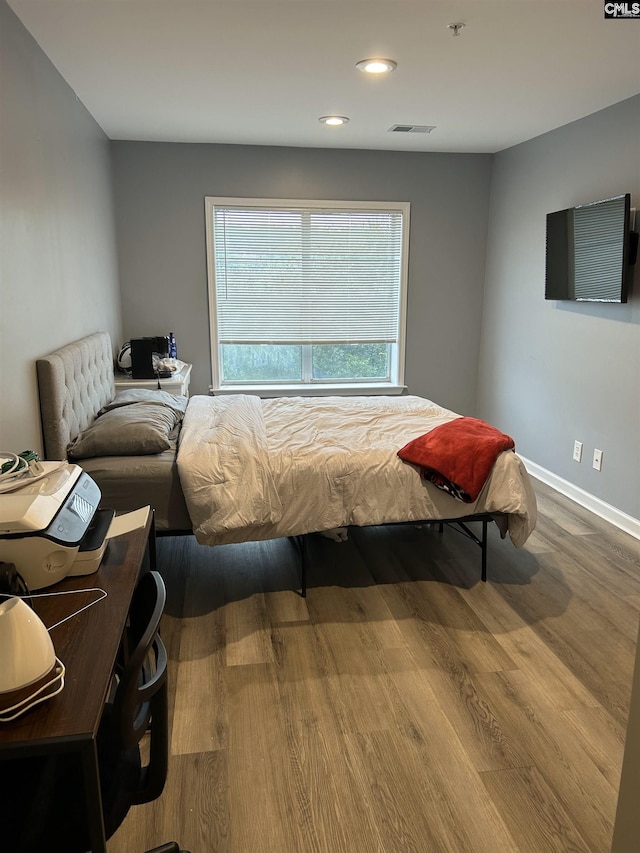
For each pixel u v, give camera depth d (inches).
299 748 75.2
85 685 43.9
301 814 65.8
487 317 207.8
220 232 191.5
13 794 46.5
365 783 69.9
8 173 90.4
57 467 70.2
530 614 106.6
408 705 83.1
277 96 135.0
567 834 63.7
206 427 124.6
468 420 125.3
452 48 106.7
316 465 108.3
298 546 130.2
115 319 179.6
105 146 169.3
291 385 206.4
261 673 89.8
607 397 147.5
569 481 165.2
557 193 163.8
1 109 87.8
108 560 64.6
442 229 201.5
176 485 108.1
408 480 111.0
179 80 124.3
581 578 120.0
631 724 51.2
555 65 114.9
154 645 50.6
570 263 153.5
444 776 71.1
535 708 82.7
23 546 55.8
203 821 64.9
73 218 128.7
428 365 211.8
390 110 146.3
